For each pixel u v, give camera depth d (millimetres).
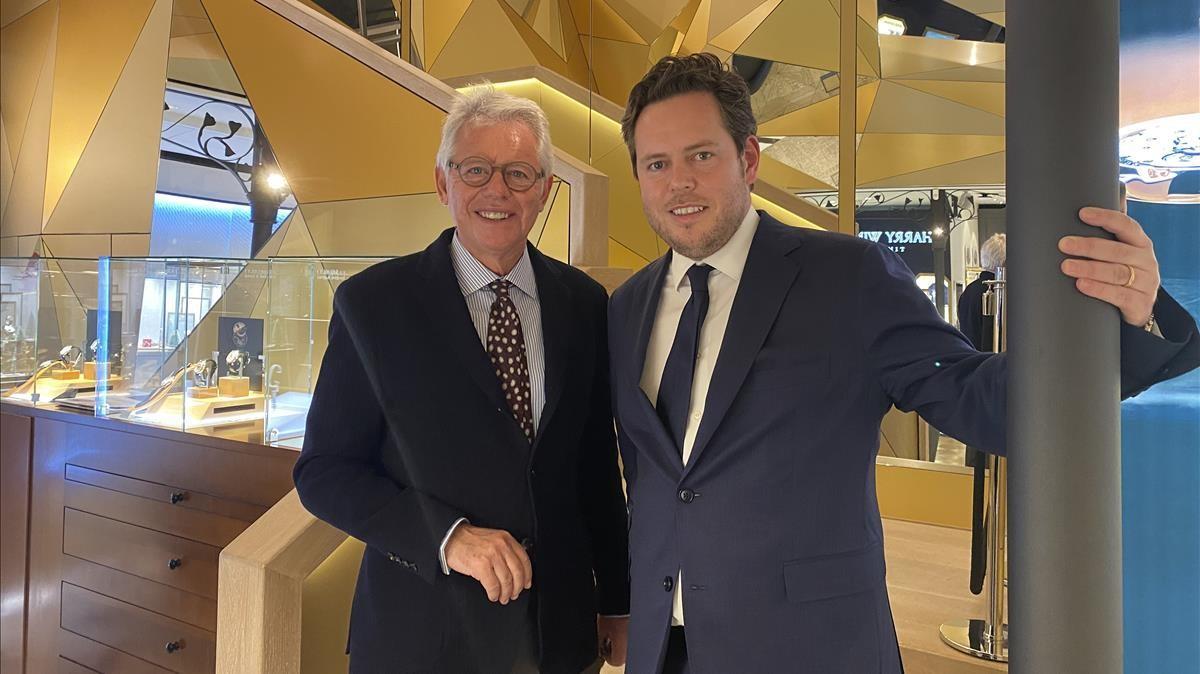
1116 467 688
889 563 2469
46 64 5734
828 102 3441
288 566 1688
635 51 4469
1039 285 693
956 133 3072
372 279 1521
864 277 1244
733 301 1308
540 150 1561
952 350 1139
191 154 4598
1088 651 667
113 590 3316
